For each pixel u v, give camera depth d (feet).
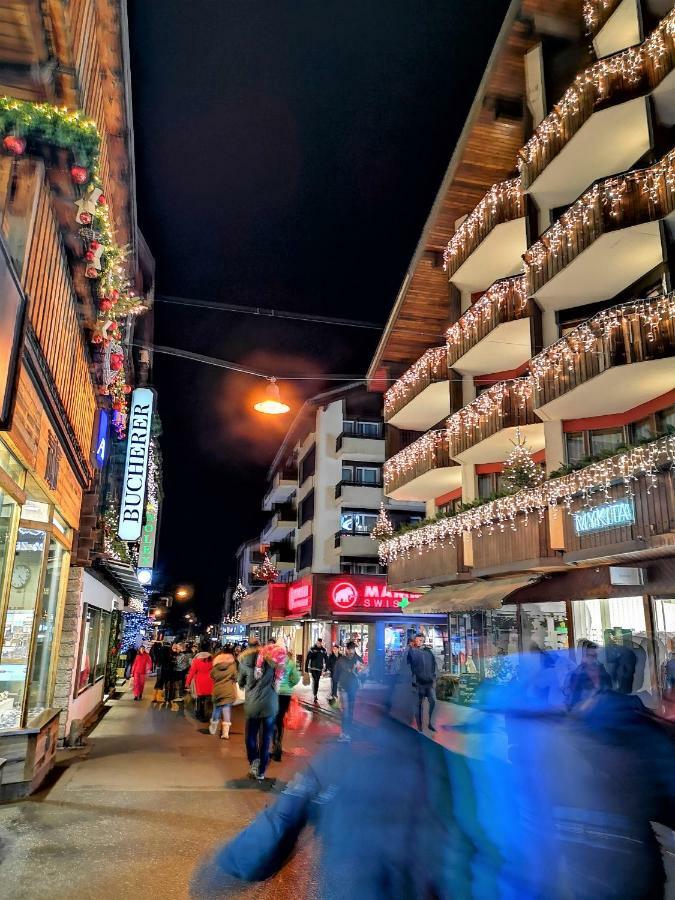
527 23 62.39
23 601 26.68
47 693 31.94
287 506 148.25
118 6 24.23
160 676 66.33
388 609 100.89
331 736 42.52
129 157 33.30
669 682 35.81
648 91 49.03
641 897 11.66
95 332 29.84
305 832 17.78
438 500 85.30
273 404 44.88
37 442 22.65
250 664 29.53
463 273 73.51
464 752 26.20
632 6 53.52
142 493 65.87
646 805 11.93
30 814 21.99
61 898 14.99
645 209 46.50
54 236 22.31
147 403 67.92
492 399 61.26
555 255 53.83
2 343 15.85
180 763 32.14
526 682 14.67
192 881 16.07
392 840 15.57
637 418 51.19
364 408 118.73
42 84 19.88
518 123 66.44
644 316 44.27
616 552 42.68
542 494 50.65
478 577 63.26
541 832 13.33
